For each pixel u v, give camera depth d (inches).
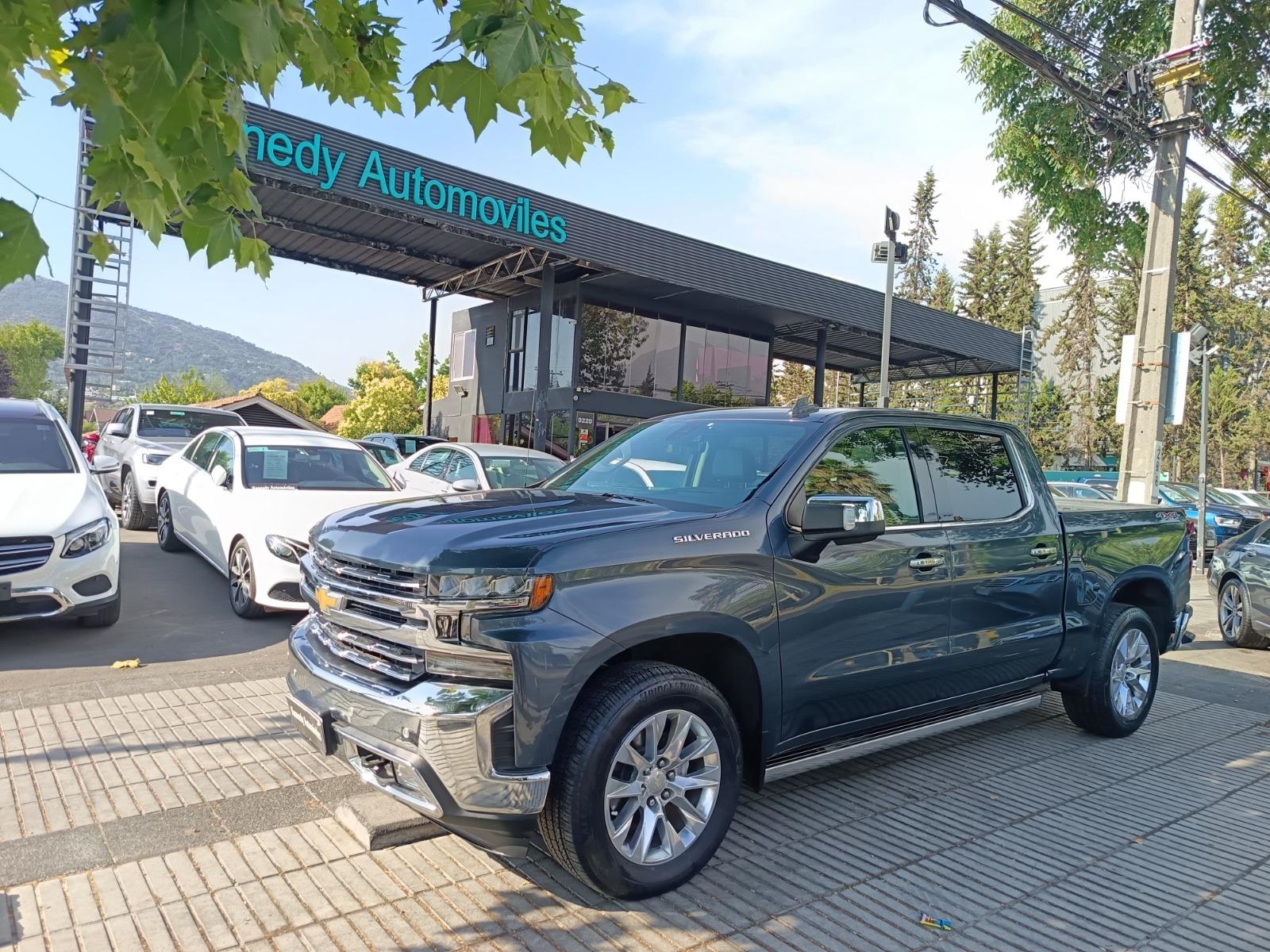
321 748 130.3
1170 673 307.4
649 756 125.2
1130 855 148.9
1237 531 732.7
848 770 187.6
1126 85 382.9
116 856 132.5
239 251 100.0
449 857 136.1
